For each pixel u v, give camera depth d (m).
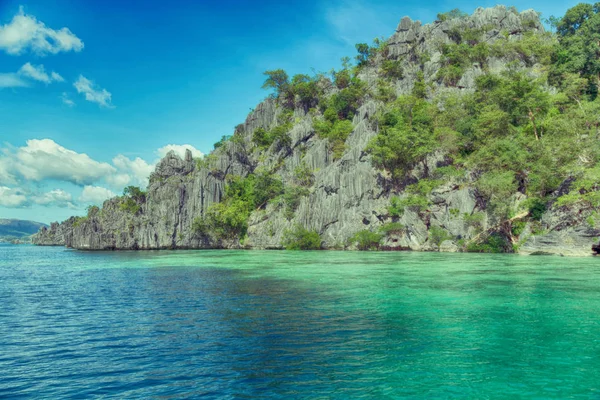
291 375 13.11
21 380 13.05
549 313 22.12
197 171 140.38
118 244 125.00
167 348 16.31
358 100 149.62
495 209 81.44
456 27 156.62
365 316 21.78
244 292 31.19
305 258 70.31
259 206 129.50
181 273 47.38
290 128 153.75
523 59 137.38
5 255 117.25
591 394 11.73
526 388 12.13
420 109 121.56
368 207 104.12
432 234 89.62
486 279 36.53
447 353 15.34
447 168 95.44
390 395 11.59
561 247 66.56
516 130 93.06
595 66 102.81
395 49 162.75
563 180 73.12
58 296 31.58
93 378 13.12
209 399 11.35
